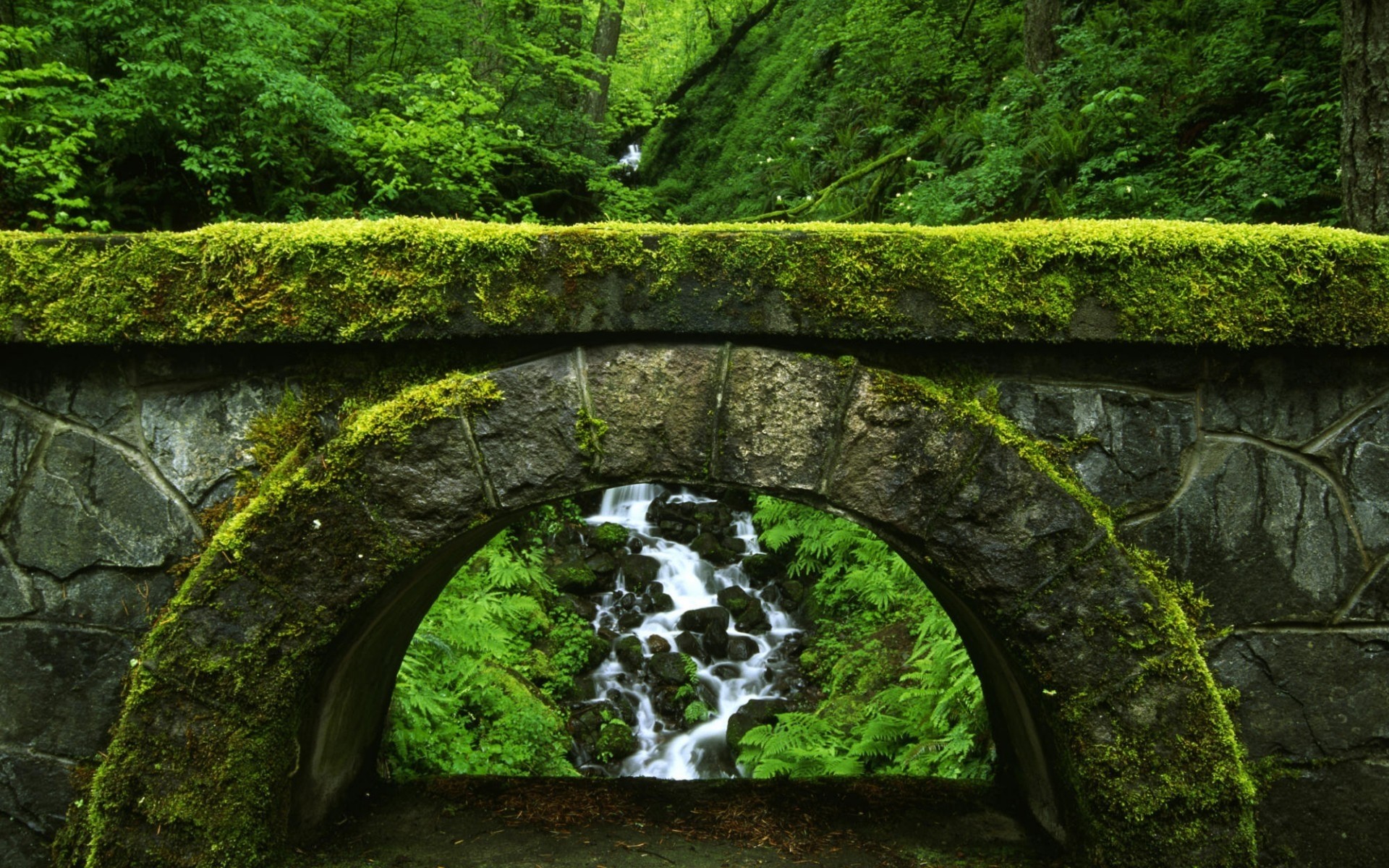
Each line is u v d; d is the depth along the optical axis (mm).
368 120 7484
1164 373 2387
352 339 2307
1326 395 2389
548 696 5578
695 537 7672
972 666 4109
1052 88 7977
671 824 3049
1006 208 7355
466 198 7980
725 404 2340
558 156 10516
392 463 2318
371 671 3064
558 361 2354
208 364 2420
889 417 2326
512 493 2328
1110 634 2307
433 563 2764
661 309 2307
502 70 10422
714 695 6113
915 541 2338
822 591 6785
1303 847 2328
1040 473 2320
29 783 2385
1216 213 5805
